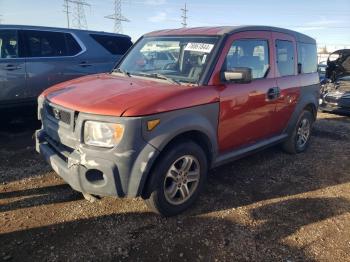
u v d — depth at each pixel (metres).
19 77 6.08
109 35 7.41
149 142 3.04
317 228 3.47
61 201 3.73
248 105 4.12
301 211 3.80
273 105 4.61
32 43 6.28
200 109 3.49
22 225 3.27
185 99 3.34
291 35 5.15
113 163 2.97
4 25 6.05
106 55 7.22
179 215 3.57
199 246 3.09
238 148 4.30
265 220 3.57
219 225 3.43
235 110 3.93
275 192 4.23
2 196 3.79
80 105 3.13
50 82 6.47
